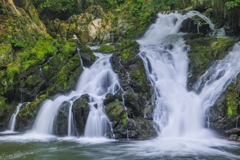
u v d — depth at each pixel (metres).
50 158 4.60
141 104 8.12
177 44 12.12
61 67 10.23
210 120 7.26
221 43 10.78
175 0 12.61
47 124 7.61
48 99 8.48
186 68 10.23
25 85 9.41
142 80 8.66
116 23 19.83
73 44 11.16
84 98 7.57
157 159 4.55
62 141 6.37
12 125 8.41
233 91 7.51
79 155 4.85
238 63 8.86
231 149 5.32
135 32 18.44
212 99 7.80
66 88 9.04
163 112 8.05
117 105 7.18
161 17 18.03
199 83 8.97
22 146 5.68
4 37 11.23
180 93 8.88
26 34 13.14
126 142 6.20
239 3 12.12
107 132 6.79
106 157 4.71
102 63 9.95
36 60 10.21
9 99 9.55
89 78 9.49
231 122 6.92
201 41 11.43
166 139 6.65
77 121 7.13
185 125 7.51
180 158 4.62
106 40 18.86
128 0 20.83
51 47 11.01
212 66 9.66
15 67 9.71
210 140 6.40
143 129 6.98
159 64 10.28
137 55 9.55
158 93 8.74
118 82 8.56
